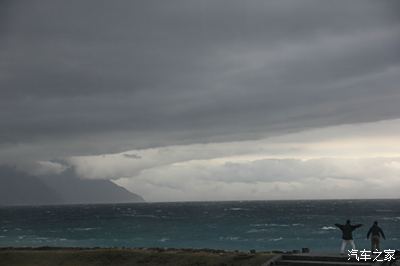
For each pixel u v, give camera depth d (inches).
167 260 982.4
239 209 6643.7
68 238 2234.3
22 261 1031.6
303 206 7755.9
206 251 1078.4
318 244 1791.3
